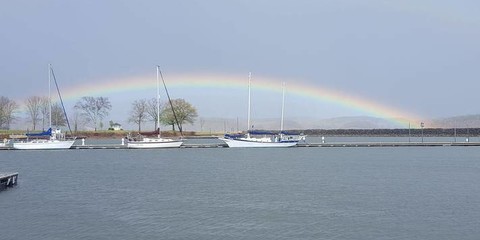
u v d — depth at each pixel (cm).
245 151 13925
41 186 6412
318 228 3994
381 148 15375
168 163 10044
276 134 15250
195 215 4500
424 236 3725
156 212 4638
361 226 4050
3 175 6197
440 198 5381
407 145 15850
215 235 3788
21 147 13625
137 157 11656
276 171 8394
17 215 4472
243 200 5309
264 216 4453
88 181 6994
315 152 13538
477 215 4425
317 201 5234
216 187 6362
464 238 3666
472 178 7319
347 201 5225
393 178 7344
